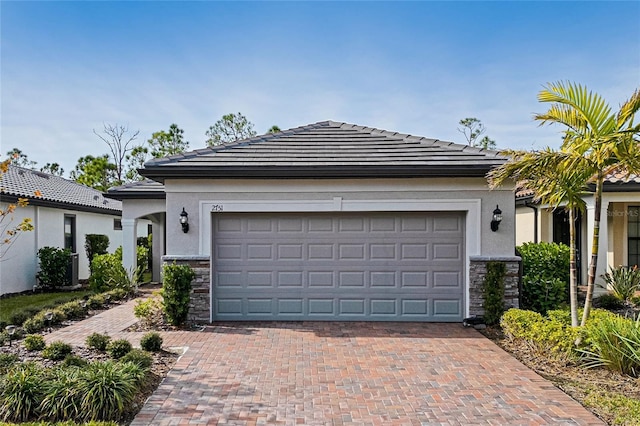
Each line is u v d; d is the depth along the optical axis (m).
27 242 15.98
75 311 11.09
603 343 6.73
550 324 7.59
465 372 6.85
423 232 10.26
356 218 10.31
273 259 10.33
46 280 16.16
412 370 6.94
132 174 38.69
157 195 15.16
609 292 13.01
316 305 10.31
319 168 9.69
